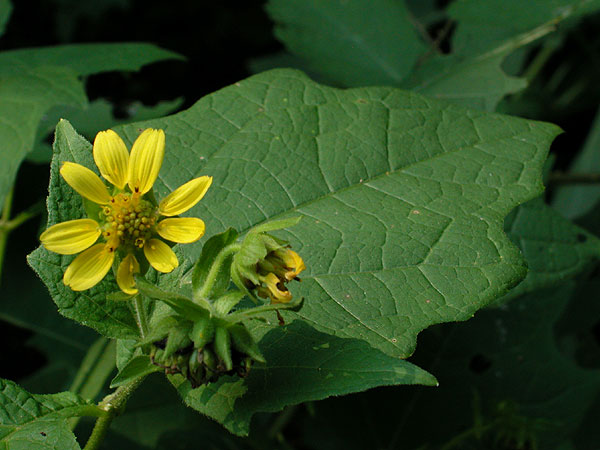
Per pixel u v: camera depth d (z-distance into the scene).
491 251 0.33
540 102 0.70
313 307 0.32
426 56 0.54
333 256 0.33
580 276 0.53
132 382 0.32
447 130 0.37
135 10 0.77
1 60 0.45
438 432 0.46
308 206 0.35
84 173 0.29
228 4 0.78
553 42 0.58
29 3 0.71
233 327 0.28
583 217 0.55
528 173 0.35
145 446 0.46
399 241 0.33
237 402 0.30
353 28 0.59
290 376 0.30
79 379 0.43
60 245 0.29
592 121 0.70
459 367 0.46
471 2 0.54
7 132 0.41
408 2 0.70
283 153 0.36
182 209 0.30
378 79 0.56
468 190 0.35
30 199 0.51
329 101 0.37
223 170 0.35
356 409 0.46
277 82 0.38
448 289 0.32
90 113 0.51
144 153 0.30
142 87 0.71
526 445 0.45
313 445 0.49
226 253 0.29
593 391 0.46
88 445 0.31
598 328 0.55
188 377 0.28
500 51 0.50
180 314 0.28
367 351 0.29
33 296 0.53
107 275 0.31
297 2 0.60
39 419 0.30
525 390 0.46
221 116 0.36
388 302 0.32
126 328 0.31
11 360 0.59
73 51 0.46
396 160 0.36
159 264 0.30
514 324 0.47
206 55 0.76
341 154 0.36
